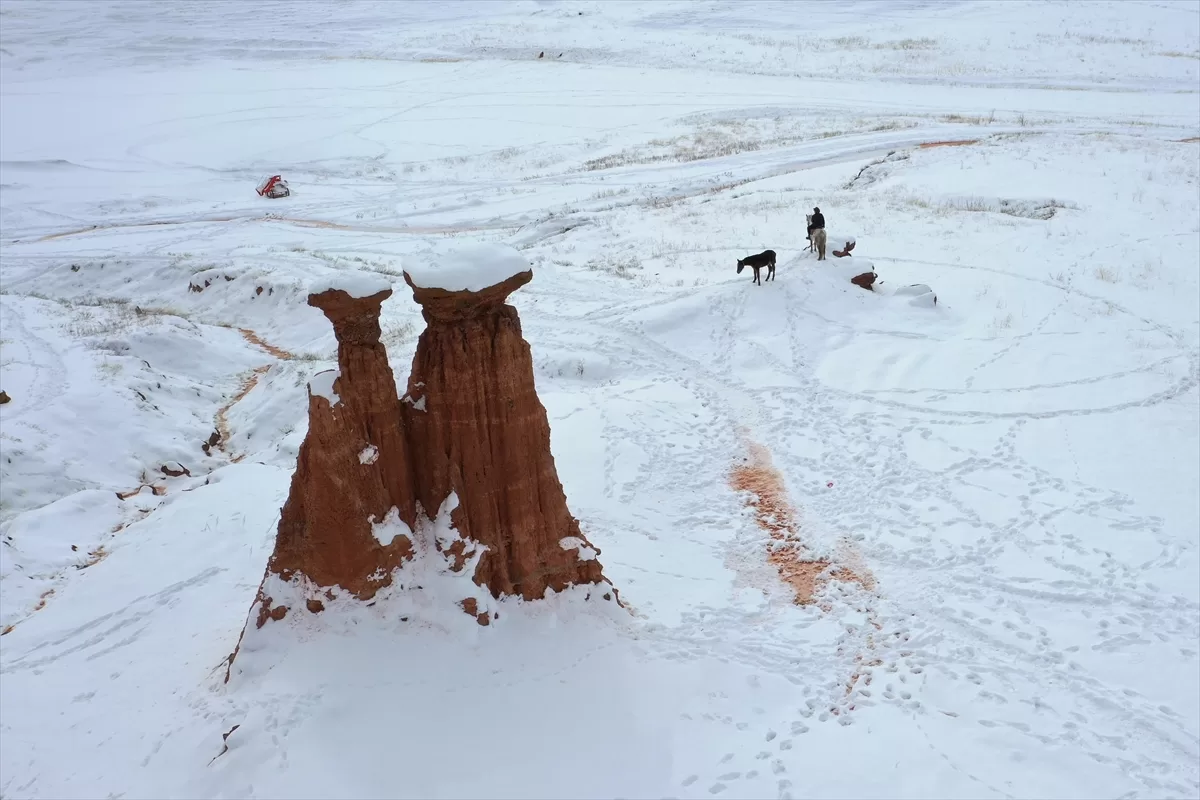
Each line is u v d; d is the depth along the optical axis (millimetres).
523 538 11094
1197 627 11781
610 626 11539
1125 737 10023
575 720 10039
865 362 21000
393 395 10680
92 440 19531
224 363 25875
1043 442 17047
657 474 16547
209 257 35875
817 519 14969
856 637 11891
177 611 13148
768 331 22625
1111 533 14000
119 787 9344
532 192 43469
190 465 19797
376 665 10203
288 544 10734
